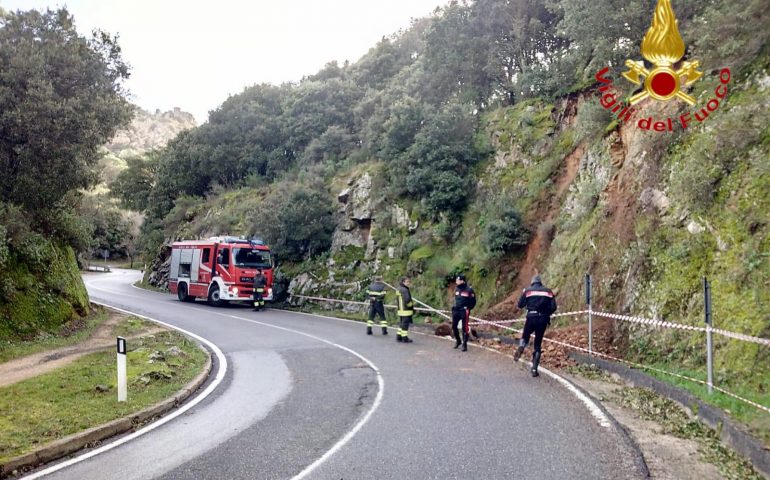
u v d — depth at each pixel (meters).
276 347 14.15
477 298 18.77
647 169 13.21
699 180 10.41
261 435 7.04
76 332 15.41
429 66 29.66
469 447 6.37
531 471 5.60
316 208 26.77
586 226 15.41
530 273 17.88
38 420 7.46
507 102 26.02
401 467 5.77
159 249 40.84
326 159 33.78
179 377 10.34
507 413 7.82
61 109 15.20
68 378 9.98
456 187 21.98
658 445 6.47
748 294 8.47
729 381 7.83
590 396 8.77
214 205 37.66
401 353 13.20
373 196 25.77
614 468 5.68
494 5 25.92
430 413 7.88
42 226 17.44
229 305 26.30
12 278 14.88
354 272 24.17
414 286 20.88
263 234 28.22
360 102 37.72
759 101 10.59
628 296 11.64
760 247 8.70
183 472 5.80
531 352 12.69
